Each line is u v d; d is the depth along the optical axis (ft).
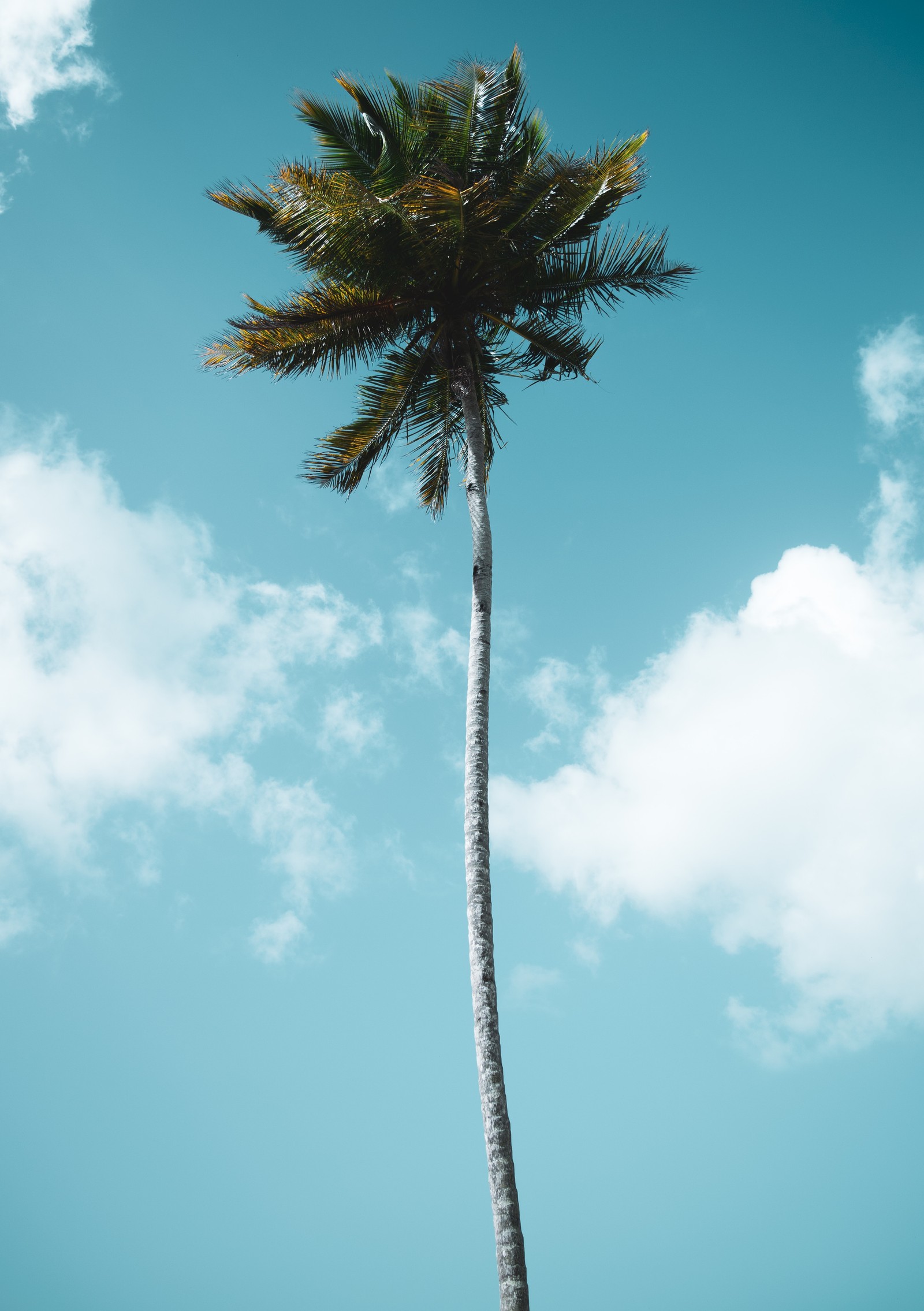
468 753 43.47
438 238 50.55
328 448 58.39
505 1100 34.91
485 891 39.68
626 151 50.67
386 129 49.37
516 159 53.31
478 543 49.32
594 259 53.36
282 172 48.83
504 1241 31.81
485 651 46.52
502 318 55.77
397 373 57.52
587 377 56.24
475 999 37.01
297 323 52.24
